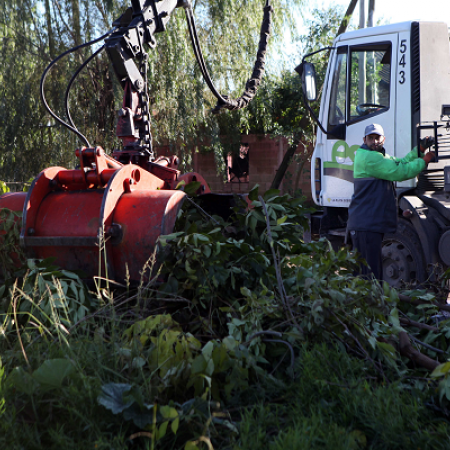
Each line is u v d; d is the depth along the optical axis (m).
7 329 2.40
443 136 4.87
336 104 5.69
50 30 12.05
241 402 2.13
